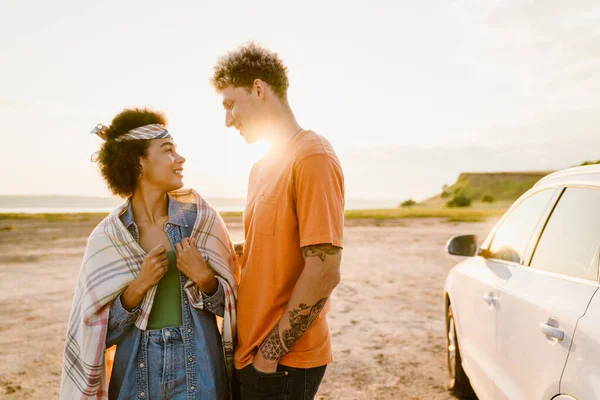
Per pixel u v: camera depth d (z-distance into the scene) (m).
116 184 2.27
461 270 4.04
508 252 3.23
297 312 2.05
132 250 2.17
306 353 2.17
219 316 2.33
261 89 2.20
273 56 2.25
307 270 2.05
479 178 108.50
